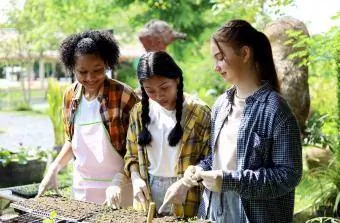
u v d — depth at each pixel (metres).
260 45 1.95
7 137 10.75
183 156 2.27
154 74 2.12
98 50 2.42
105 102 2.54
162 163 2.31
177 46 9.43
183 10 9.27
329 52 3.96
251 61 1.94
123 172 2.53
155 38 5.27
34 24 14.48
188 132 2.27
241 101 2.01
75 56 2.42
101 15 11.03
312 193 4.07
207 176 1.85
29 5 13.30
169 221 2.01
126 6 10.09
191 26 9.45
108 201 2.30
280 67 5.20
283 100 1.90
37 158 4.69
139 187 2.28
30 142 10.11
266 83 1.95
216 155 2.09
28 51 17.45
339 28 3.85
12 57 17.70
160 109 2.33
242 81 1.96
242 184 1.81
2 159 4.48
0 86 20.03
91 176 2.60
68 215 2.12
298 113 5.23
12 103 17.75
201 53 9.68
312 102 6.04
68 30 12.07
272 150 1.88
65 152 2.72
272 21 5.63
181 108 2.26
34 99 19.91
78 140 2.61
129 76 12.00
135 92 2.76
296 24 5.28
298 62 5.14
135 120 2.39
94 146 2.56
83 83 2.49
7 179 4.49
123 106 2.57
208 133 2.30
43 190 2.56
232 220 2.00
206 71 9.71
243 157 1.92
